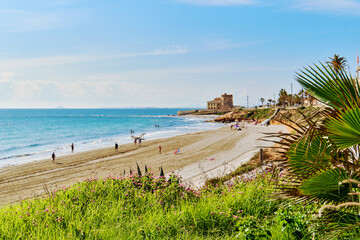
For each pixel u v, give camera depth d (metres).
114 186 7.93
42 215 6.01
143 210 6.76
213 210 6.21
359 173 3.03
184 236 5.16
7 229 5.06
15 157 39.62
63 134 78.19
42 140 63.78
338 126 2.83
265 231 4.56
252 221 4.98
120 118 188.12
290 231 4.36
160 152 39.91
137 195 7.42
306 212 4.87
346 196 3.17
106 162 34.25
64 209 6.28
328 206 3.04
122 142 56.84
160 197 7.59
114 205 6.65
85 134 78.19
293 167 3.41
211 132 72.31
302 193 3.38
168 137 63.41
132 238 4.98
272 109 114.38
